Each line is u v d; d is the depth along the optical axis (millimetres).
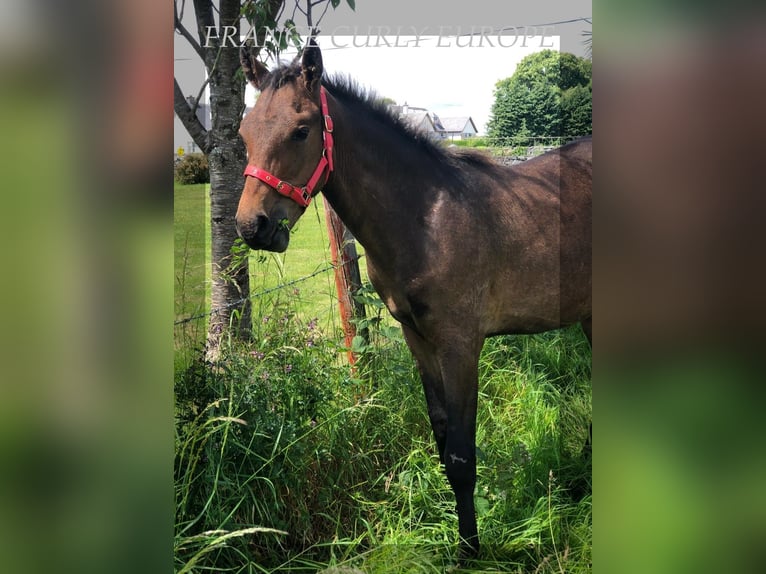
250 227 2092
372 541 2418
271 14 2723
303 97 2154
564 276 2576
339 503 2611
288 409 2545
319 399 2600
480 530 2506
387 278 2369
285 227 2182
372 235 2318
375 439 2850
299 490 2486
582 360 3570
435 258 2303
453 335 2350
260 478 2330
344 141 2252
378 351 3129
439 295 2320
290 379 2568
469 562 2324
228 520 2225
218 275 2768
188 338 2836
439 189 2355
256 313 3174
